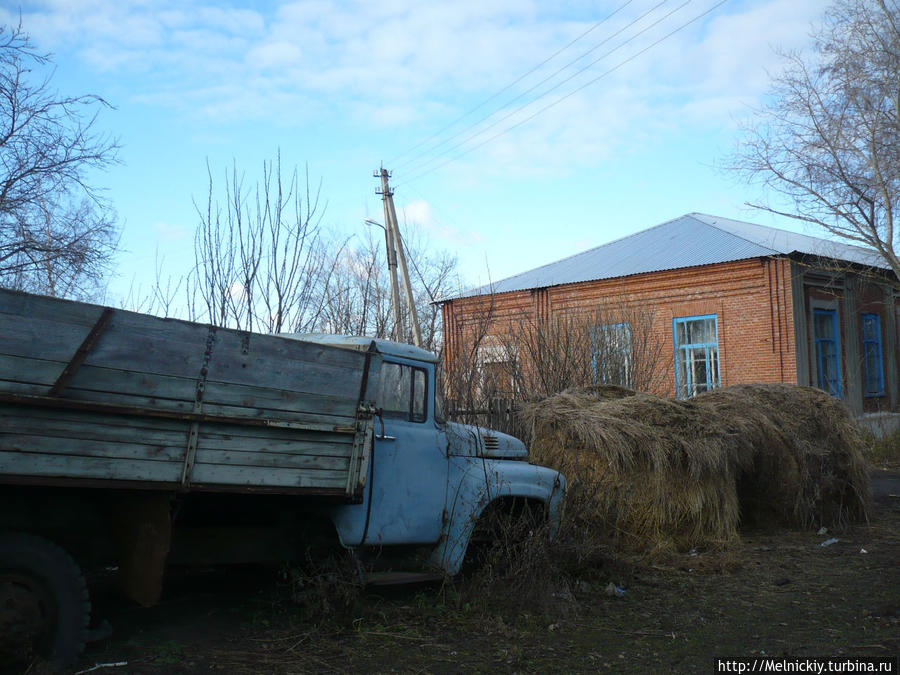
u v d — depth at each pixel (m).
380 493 5.77
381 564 5.92
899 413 22.73
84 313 4.11
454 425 6.58
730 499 8.74
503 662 4.89
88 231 11.98
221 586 6.49
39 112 11.09
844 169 17.50
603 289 22.52
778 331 19.55
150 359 4.34
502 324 13.17
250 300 9.49
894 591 6.78
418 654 4.98
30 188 11.18
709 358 20.83
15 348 3.89
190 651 4.80
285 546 5.64
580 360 11.96
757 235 23.30
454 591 6.10
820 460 9.98
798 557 8.32
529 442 8.90
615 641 5.39
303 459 5.04
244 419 4.71
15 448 3.88
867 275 22.34
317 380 5.12
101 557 4.72
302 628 5.38
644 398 8.84
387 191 23.44
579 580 6.77
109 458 4.18
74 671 4.30
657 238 24.70
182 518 5.41
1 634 4.07
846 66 17.53
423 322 22.22
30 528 4.40
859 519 10.45
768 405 10.37
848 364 21.64
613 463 8.13
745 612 6.19
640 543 8.02
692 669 4.83
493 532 6.45
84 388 4.11
